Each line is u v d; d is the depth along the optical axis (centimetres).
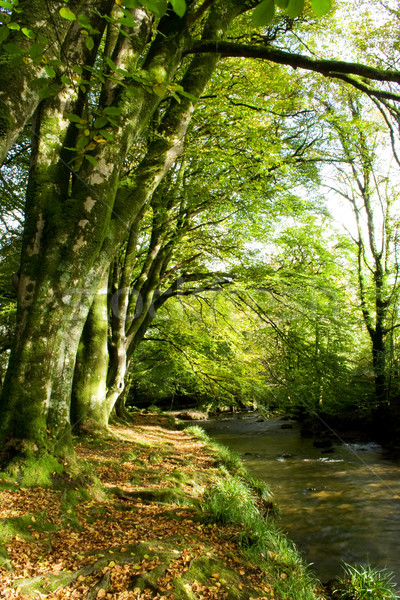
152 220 1053
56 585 273
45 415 443
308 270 1145
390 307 1519
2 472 401
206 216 1125
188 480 601
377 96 508
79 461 478
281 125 1041
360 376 1560
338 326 1068
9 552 302
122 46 499
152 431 1224
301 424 1708
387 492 757
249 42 876
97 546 337
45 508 373
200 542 374
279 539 462
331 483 840
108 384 938
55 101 488
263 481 853
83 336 827
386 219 1614
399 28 1245
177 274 1272
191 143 883
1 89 324
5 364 1237
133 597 271
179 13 159
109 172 470
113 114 236
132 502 469
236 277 1079
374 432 1397
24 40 343
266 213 1063
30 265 456
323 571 470
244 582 328
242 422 1948
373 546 528
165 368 1662
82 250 456
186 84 630
